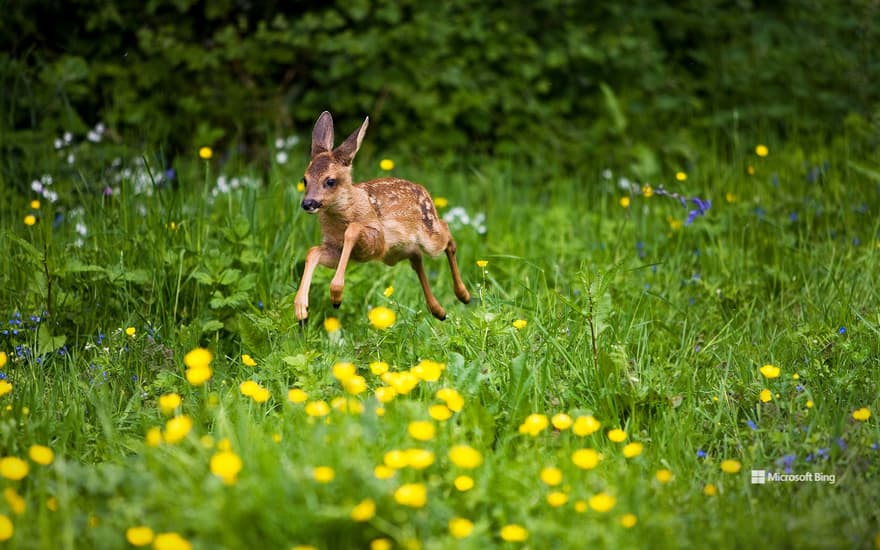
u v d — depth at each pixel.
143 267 10.38
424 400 7.95
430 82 15.47
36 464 7.11
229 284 10.05
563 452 7.11
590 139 15.69
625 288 10.82
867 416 7.74
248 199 11.35
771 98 16.31
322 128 8.68
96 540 6.04
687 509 6.78
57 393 8.58
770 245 11.98
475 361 8.19
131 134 14.80
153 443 6.75
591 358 8.64
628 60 16.38
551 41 16.44
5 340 9.54
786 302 10.81
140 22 15.59
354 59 15.66
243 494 6.11
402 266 11.20
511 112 16.16
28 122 14.56
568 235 12.80
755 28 16.81
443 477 6.80
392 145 15.61
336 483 6.23
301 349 8.70
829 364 9.04
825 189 13.27
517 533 6.13
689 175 14.70
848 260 11.30
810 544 6.24
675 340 9.78
